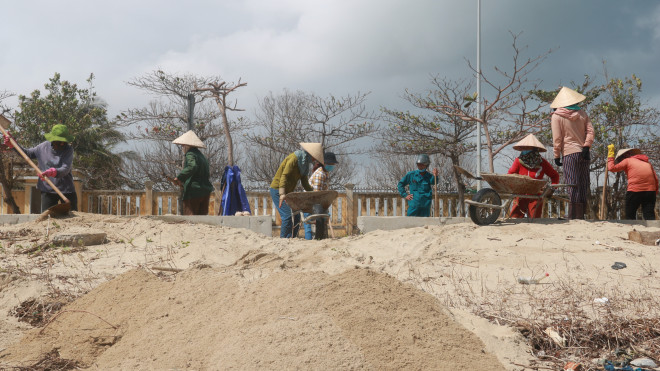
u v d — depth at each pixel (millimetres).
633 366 4512
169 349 4434
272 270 5938
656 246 7914
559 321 5207
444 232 8492
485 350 4555
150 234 8703
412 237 8320
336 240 8578
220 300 5133
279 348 4160
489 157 19328
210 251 7941
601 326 5105
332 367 3986
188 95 22422
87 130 24453
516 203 9711
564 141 9547
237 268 6113
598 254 7465
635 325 5125
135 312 5160
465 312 5348
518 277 6527
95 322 5090
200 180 10172
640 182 10492
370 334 4402
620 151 11141
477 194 9047
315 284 5000
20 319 5566
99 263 7375
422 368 4098
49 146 9648
